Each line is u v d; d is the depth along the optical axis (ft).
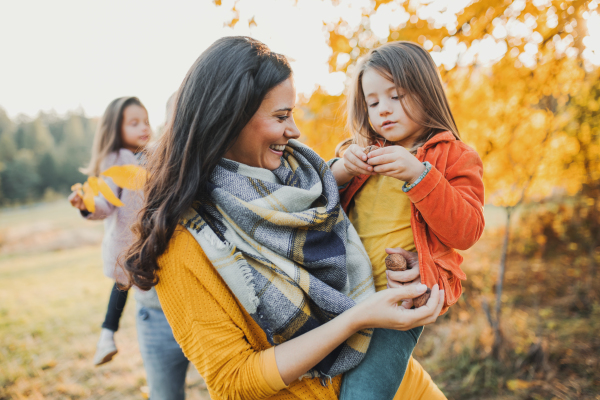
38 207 91.09
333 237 3.39
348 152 3.42
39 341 13.05
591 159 13.25
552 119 10.05
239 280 2.96
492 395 8.82
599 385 8.82
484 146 9.68
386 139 4.02
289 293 3.03
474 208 3.24
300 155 3.73
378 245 3.73
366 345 3.30
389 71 3.78
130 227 3.45
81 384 10.11
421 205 3.12
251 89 2.98
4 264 30.27
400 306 3.06
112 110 7.55
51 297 18.62
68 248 37.06
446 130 3.81
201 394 9.27
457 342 10.41
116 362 11.19
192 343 3.00
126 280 3.46
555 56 8.52
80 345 12.46
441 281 3.34
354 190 4.01
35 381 10.37
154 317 5.79
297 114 8.83
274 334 3.11
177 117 3.17
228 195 3.07
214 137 3.03
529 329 11.29
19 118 167.32
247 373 2.90
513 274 15.06
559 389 8.83
